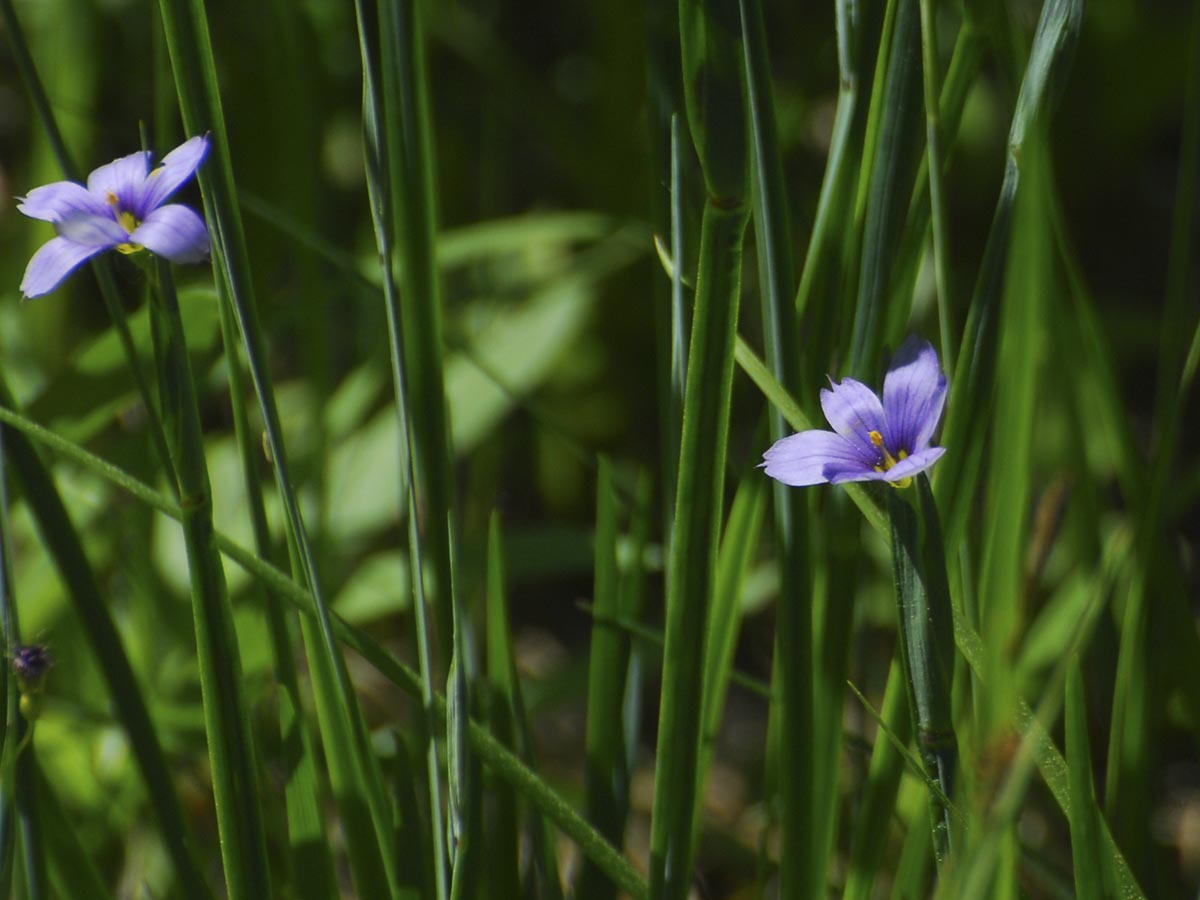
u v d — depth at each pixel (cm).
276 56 63
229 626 43
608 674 47
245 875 44
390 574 70
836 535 45
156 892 55
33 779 45
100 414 54
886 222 43
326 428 64
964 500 43
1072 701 42
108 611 45
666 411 47
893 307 45
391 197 44
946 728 41
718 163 41
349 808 45
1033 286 39
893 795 45
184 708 60
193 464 42
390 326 43
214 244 43
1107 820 46
